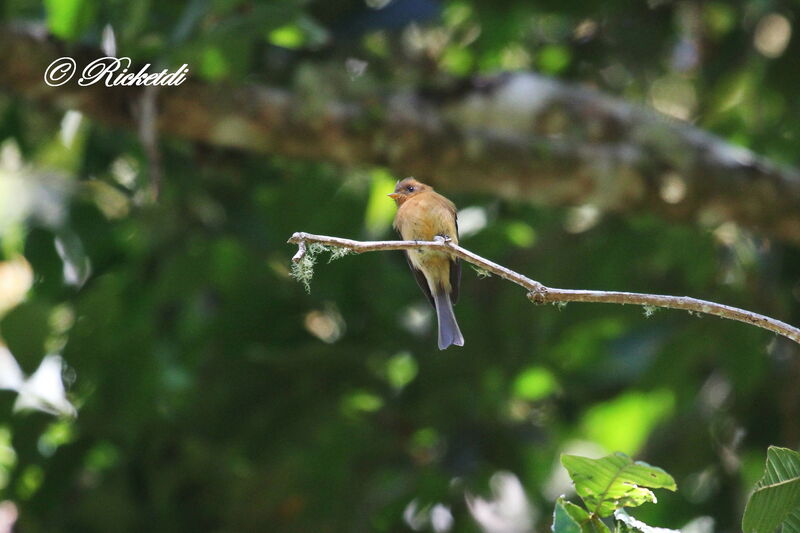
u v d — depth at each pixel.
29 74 9.91
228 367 12.17
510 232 12.03
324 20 10.92
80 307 11.85
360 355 12.16
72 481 12.30
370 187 12.30
